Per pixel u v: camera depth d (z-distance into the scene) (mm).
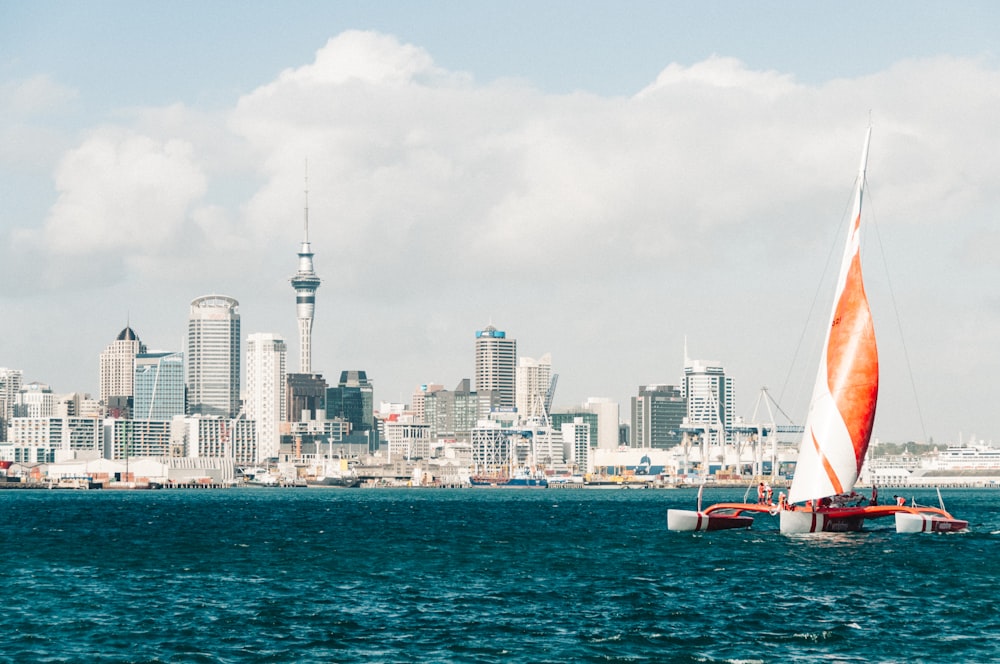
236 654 75750
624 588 104125
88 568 125062
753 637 80188
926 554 129250
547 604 94875
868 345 137125
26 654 75812
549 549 146500
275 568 123875
